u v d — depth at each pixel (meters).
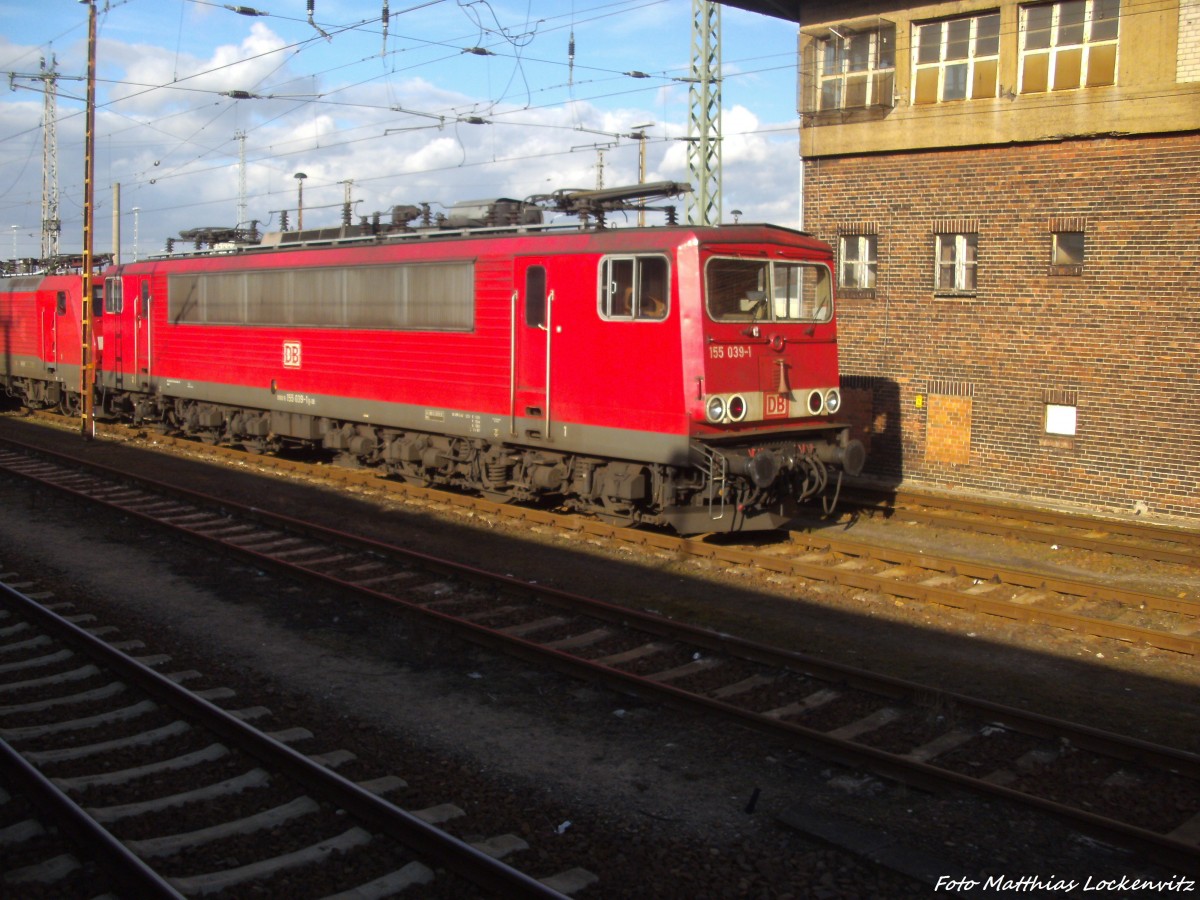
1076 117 14.93
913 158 16.81
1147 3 14.21
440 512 14.20
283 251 17.47
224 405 19.73
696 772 6.36
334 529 13.18
